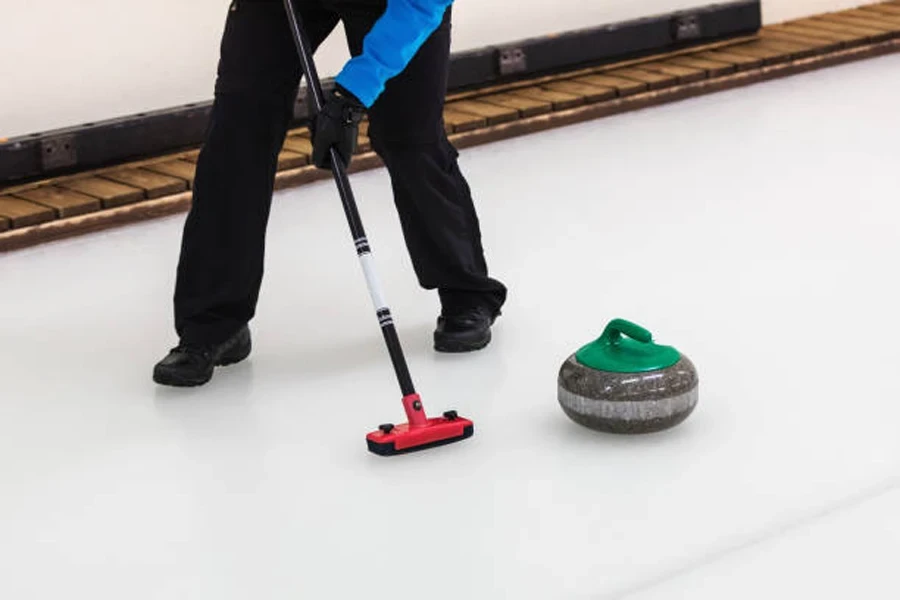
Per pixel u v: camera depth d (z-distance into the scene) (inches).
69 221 247.6
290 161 272.2
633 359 156.8
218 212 173.2
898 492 140.7
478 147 294.8
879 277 205.5
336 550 135.8
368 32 171.8
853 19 382.9
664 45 345.1
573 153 286.8
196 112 282.7
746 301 198.1
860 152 277.0
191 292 177.2
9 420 170.7
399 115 175.0
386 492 147.3
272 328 198.2
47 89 269.1
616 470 149.3
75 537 141.6
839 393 165.8
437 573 130.3
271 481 151.4
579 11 338.3
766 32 369.1
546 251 225.6
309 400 172.6
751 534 134.3
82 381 182.2
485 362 181.6
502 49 317.1
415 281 216.2
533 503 142.9
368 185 272.2
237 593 129.0
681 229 233.8
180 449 160.6
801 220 235.5
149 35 280.2
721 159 276.8
